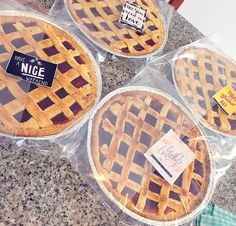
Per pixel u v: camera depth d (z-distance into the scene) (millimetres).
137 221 618
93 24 799
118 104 710
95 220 595
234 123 846
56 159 613
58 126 621
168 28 941
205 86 873
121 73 785
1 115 584
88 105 671
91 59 733
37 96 631
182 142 729
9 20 688
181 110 787
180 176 690
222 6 1858
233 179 789
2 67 630
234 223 717
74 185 605
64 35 733
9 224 523
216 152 773
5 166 569
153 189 651
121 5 875
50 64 671
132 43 825
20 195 555
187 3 1829
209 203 720
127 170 647
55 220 562
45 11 761
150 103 753
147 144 693
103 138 656
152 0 955
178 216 645
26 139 591
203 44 972
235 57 1870
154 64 840
